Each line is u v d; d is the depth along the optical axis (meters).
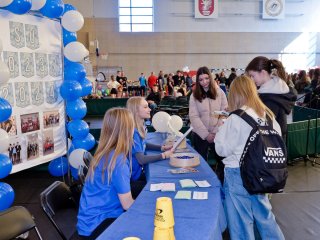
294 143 4.89
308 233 2.78
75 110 3.74
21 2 2.76
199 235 1.35
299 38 16.72
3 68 2.50
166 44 16.55
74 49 3.60
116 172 1.76
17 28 3.10
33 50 3.32
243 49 16.70
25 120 3.29
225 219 1.90
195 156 2.49
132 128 1.85
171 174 2.19
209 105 3.00
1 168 2.57
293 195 3.67
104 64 16.62
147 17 16.34
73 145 3.85
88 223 1.75
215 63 16.78
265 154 1.72
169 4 16.23
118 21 16.30
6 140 2.60
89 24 16.27
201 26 16.45
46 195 1.87
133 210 1.61
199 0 16.05
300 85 8.17
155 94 9.35
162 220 1.14
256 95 1.88
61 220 2.59
